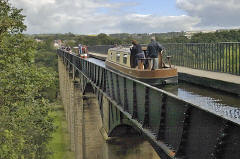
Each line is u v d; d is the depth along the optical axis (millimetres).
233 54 12250
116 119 12031
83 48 42062
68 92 40656
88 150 22094
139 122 8242
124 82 9742
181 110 5496
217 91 9828
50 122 16188
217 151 4145
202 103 7648
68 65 39562
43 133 15531
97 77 15430
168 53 19656
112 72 11477
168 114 6184
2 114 12453
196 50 15586
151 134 7008
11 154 10844
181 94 9289
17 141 12266
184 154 5383
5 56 14422
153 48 12141
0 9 15648
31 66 16625
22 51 16359
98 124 22688
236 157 3838
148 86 7281
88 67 19344
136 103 8602
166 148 5992
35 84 15367
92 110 22828
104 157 14062
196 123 4918
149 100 7445
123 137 13672
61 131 44688
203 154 4684
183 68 16094
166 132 6316
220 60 13023
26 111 13336
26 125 14477
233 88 9273
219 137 4102
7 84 12906
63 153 34094
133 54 13367
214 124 4336
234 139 3889
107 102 13664
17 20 15719
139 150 13625
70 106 36188
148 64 12500
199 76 11617
